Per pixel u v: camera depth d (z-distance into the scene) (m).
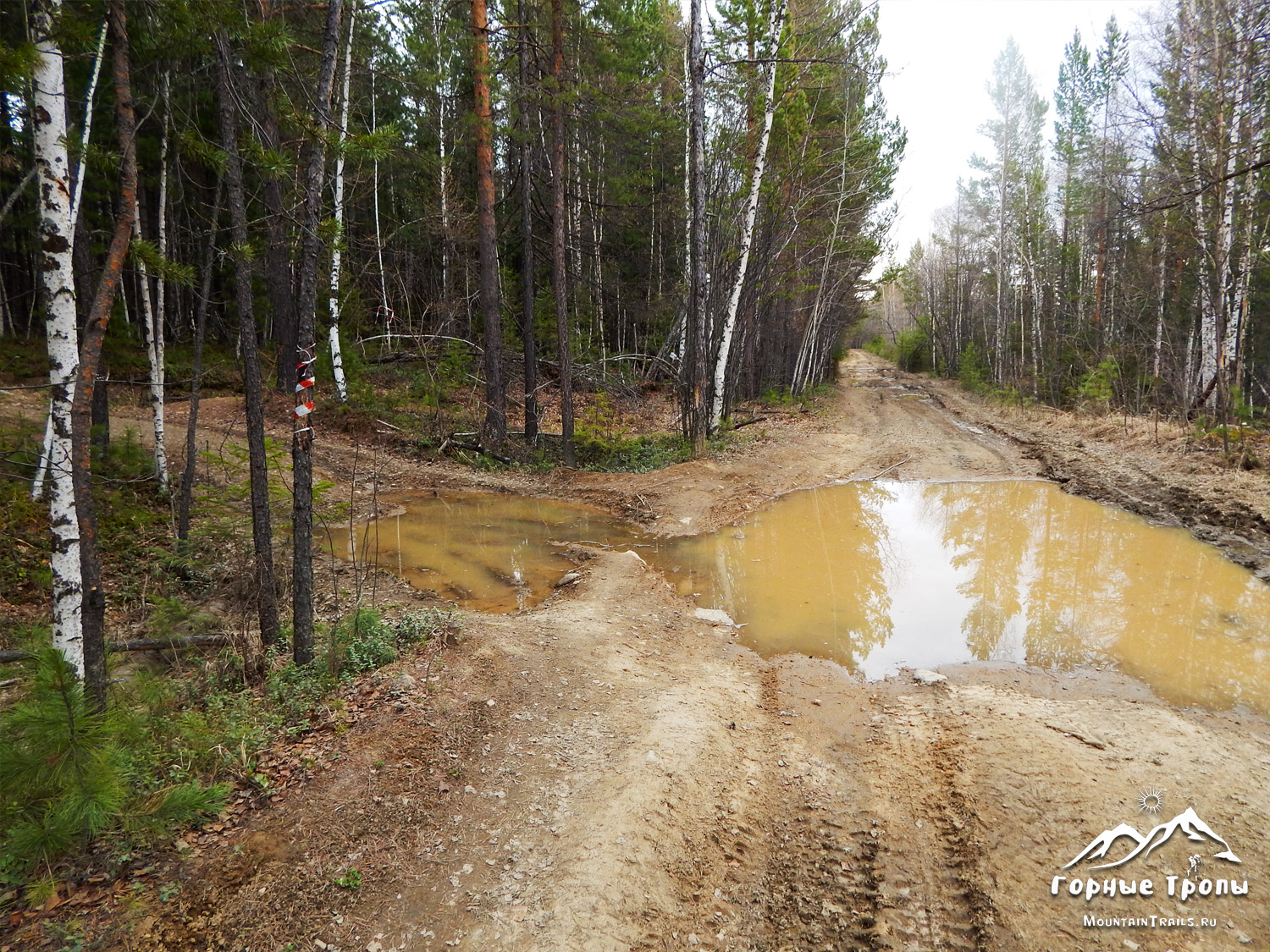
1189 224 17.34
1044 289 33.03
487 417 15.23
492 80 14.61
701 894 3.66
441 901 3.45
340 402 16.20
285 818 3.86
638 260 26.86
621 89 17.48
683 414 15.91
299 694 5.05
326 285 17.11
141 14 4.72
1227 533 9.69
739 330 19.09
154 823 3.47
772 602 8.05
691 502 12.25
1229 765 4.44
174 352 17.44
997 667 6.29
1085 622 7.20
